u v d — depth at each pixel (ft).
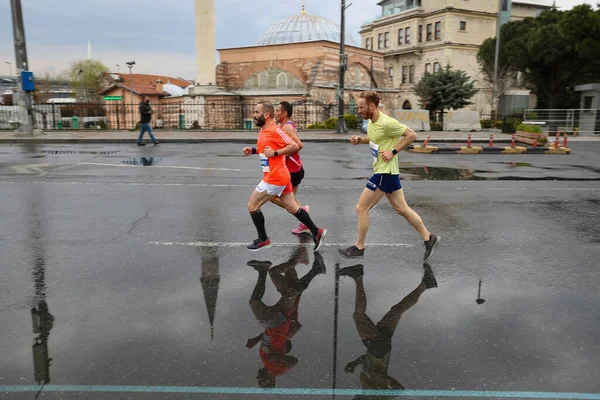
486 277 16.53
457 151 58.54
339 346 11.66
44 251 18.90
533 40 130.82
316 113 119.65
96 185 33.30
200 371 10.50
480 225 23.73
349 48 146.10
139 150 57.67
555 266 17.74
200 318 13.14
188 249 19.34
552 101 140.46
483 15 185.68
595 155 57.16
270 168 18.43
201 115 127.44
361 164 46.70
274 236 21.44
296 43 138.51
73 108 176.35
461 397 9.66
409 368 10.69
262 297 14.65
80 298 14.40
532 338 12.14
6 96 216.13
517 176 39.91
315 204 28.25
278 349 11.48
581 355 11.34
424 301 14.43
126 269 16.94
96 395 9.62
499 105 158.30
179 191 31.48
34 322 12.83
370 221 24.30
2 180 34.81
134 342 11.76
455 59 183.01
